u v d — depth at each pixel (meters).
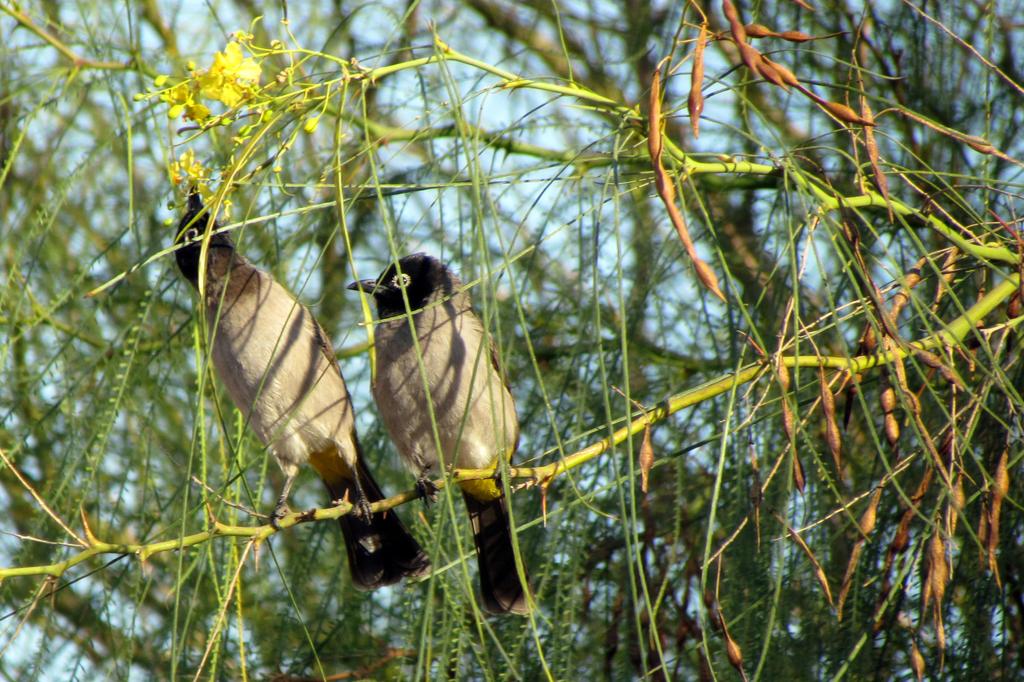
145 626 8.38
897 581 5.81
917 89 8.17
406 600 8.25
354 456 9.27
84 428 7.94
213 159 7.57
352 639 8.57
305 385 9.09
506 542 9.21
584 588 8.04
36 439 8.98
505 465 4.91
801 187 5.37
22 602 8.55
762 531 6.67
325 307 9.88
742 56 5.21
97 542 6.15
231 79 5.72
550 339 9.45
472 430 9.05
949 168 7.69
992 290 6.58
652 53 9.63
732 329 6.91
